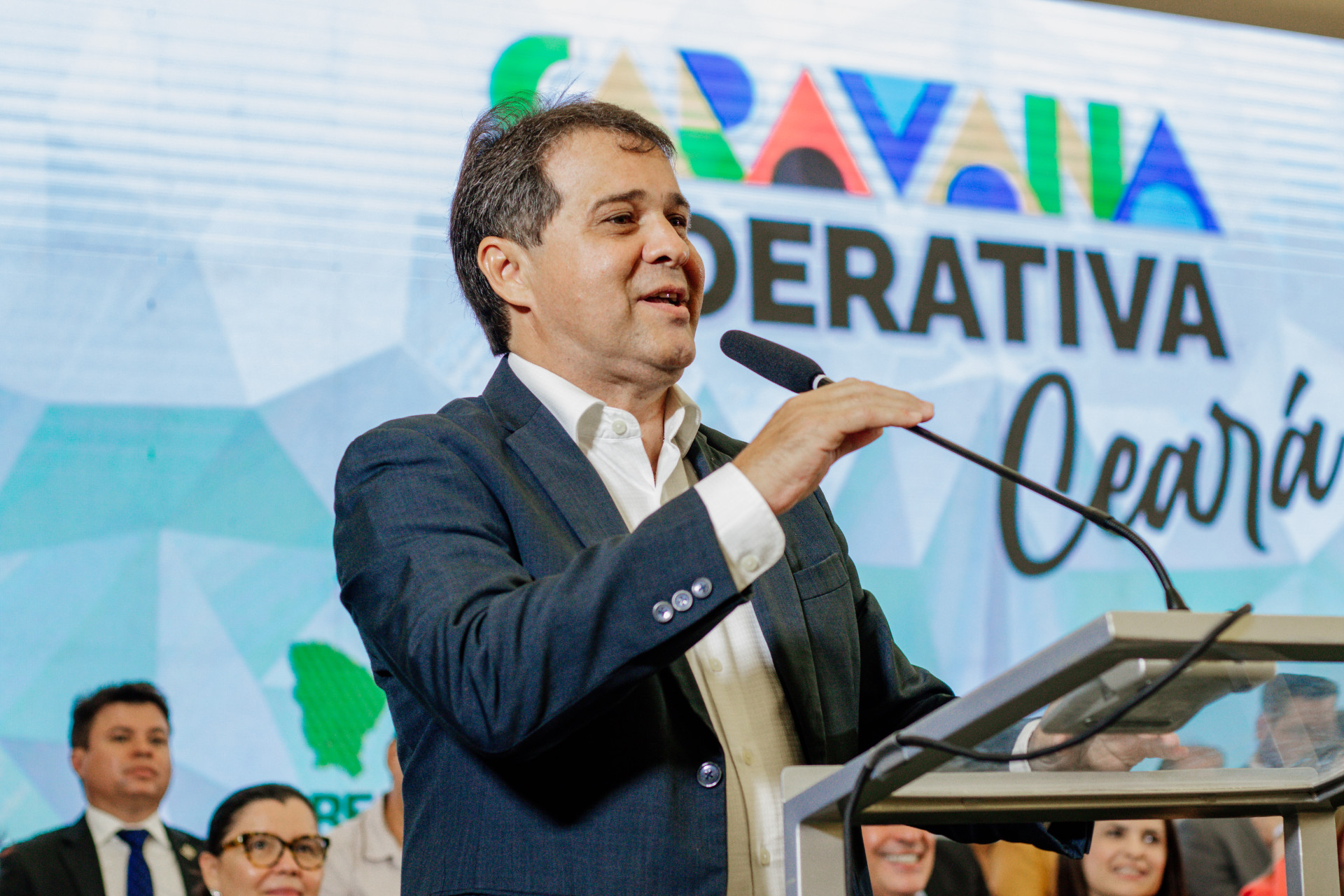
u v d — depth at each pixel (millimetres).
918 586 3461
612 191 1442
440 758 1165
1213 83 4086
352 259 3230
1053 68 3945
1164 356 3811
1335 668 830
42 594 2850
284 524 3045
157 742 2844
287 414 3105
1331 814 1145
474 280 1547
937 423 3582
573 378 1461
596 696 1021
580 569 1042
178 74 3209
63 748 2791
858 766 872
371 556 1176
